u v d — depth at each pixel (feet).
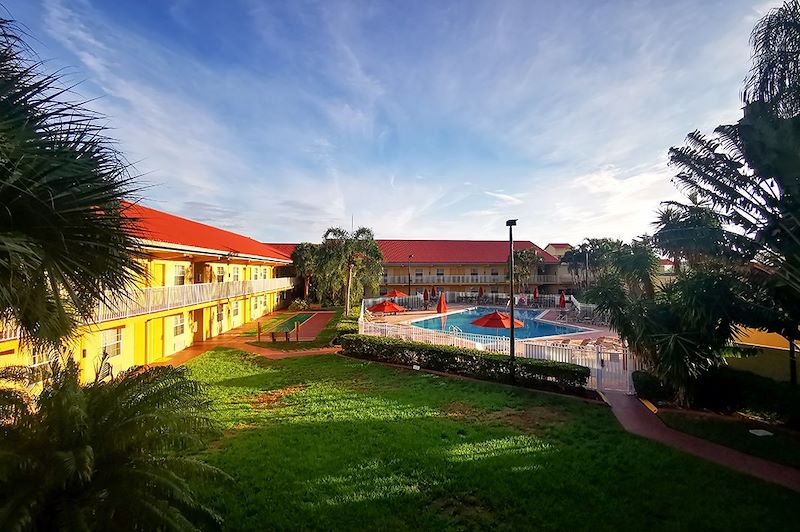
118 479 14.34
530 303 136.15
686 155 30.53
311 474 21.31
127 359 49.01
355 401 35.06
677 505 18.03
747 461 22.71
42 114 11.03
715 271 29.94
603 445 24.86
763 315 28.27
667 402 33.04
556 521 16.96
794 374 29.32
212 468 16.05
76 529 12.28
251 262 100.53
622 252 35.65
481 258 168.25
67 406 15.12
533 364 39.27
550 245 204.13
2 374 16.48
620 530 16.31
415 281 163.73
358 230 119.03
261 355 58.59
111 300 15.80
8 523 11.43
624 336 33.94
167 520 13.20
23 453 13.39
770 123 26.32
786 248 26.27
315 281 141.28
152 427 15.26
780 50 26.63
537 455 23.40
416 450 24.13
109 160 12.42
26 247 10.28
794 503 18.08
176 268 64.64
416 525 16.89
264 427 28.71
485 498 18.81
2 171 9.96
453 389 38.88
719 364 30.45
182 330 65.21
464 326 99.66
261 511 18.06
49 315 13.82
